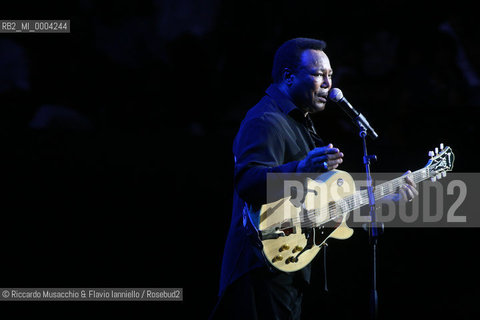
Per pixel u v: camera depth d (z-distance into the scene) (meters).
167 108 28.39
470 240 16.66
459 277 15.31
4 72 27.53
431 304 14.24
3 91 27.50
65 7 29.30
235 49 28.72
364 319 13.63
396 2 26.80
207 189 18.80
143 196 18.09
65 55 29.03
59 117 25.33
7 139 22.06
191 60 28.67
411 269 15.64
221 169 20.67
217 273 15.18
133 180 18.95
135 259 15.46
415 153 21.98
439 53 24.45
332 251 15.99
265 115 8.35
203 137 25.23
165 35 29.20
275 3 28.94
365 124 9.00
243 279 8.52
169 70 28.97
